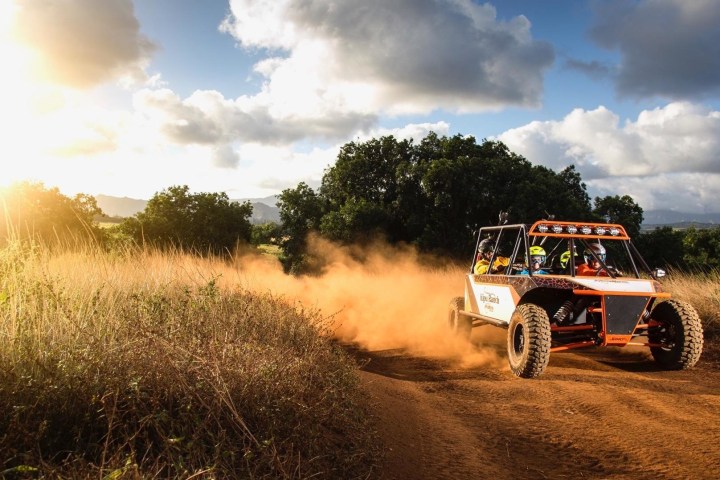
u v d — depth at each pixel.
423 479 3.84
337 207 39.97
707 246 46.78
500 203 33.38
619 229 7.86
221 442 3.16
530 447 4.50
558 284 7.18
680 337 7.14
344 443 4.05
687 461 4.09
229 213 36.75
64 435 3.13
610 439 4.61
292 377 4.42
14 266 5.50
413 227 35.72
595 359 8.32
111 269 7.56
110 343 4.02
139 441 3.20
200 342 4.64
